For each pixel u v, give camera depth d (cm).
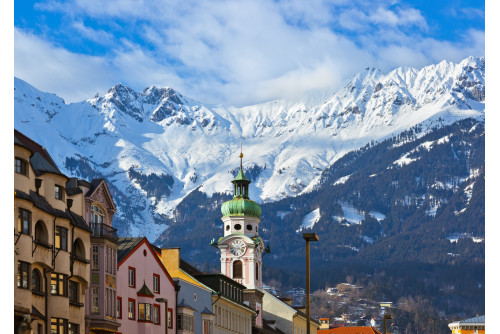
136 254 11675
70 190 10056
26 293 8188
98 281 10338
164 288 12531
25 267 8288
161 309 12262
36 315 8388
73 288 9744
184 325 13088
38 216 8762
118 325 10688
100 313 10300
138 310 11650
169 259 13688
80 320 9775
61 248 9288
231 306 16088
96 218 10750
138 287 11700
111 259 10700
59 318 9119
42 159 9325
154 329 11962
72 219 9650
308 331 8706
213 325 14650
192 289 13712
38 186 8931
